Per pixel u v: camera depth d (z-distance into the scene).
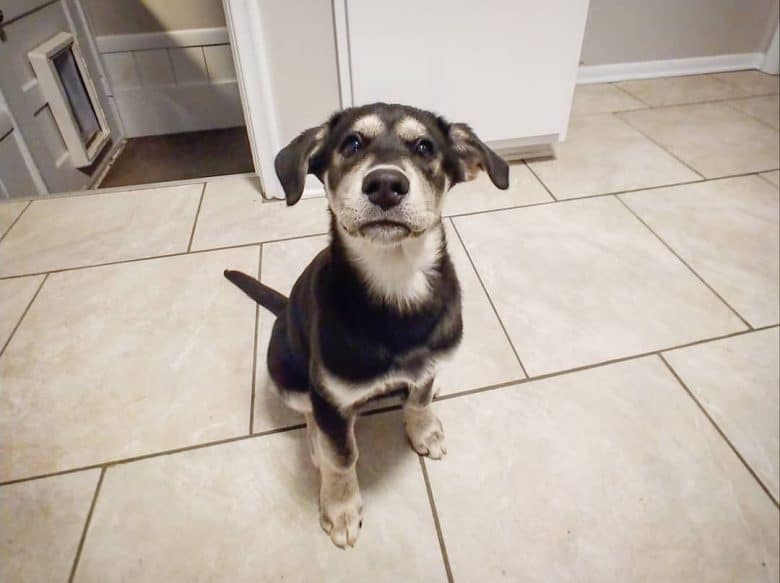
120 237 1.95
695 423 1.31
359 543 1.09
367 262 0.94
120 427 1.30
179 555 1.07
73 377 1.42
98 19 3.08
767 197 2.15
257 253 1.87
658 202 2.13
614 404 1.35
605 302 1.66
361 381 0.95
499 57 2.02
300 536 1.10
